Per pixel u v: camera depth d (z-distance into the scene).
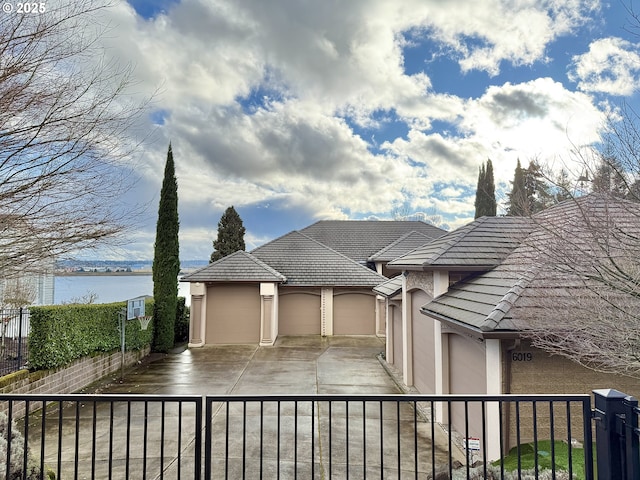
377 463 5.73
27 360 8.18
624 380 5.64
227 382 10.56
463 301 7.04
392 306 12.55
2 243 3.97
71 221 4.24
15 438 4.10
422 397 3.17
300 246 20.78
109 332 11.20
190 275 16.16
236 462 5.68
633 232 4.39
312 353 14.39
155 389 9.93
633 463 2.73
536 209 5.19
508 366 5.67
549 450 5.15
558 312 4.96
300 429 6.98
